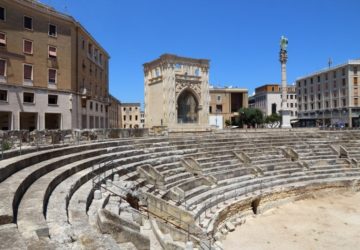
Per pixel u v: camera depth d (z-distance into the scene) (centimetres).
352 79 7700
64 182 1475
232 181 2716
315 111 8944
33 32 3925
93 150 2219
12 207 875
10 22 3684
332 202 2802
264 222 2272
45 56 4044
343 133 4509
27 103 3834
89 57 5038
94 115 5300
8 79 3656
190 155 2897
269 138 3944
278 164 3225
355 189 3145
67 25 4309
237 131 4519
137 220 1415
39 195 1125
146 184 2077
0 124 3750
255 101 13075
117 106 9538
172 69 4819
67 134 2541
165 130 4375
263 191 2631
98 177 1706
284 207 2653
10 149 1762
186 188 2355
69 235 846
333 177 3216
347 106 7756
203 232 1611
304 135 4212
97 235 856
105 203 1410
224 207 2206
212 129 4959
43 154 1694
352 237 1969
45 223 855
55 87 4147
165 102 4812
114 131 3069
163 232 1488
